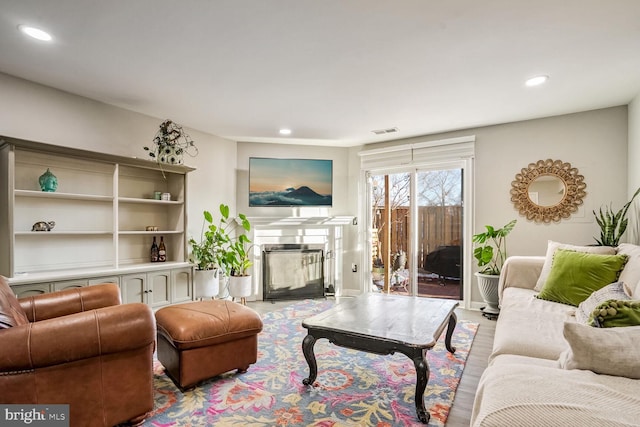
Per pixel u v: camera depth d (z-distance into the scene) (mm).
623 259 2340
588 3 1717
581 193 3467
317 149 4977
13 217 2488
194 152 4141
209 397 2016
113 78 2672
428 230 4441
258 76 2631
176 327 2078
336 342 2045
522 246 3768
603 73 2566
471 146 4027
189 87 2854
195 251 3918
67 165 3061
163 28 1966
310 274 4805
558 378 1095
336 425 1731
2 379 1417
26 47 2188
